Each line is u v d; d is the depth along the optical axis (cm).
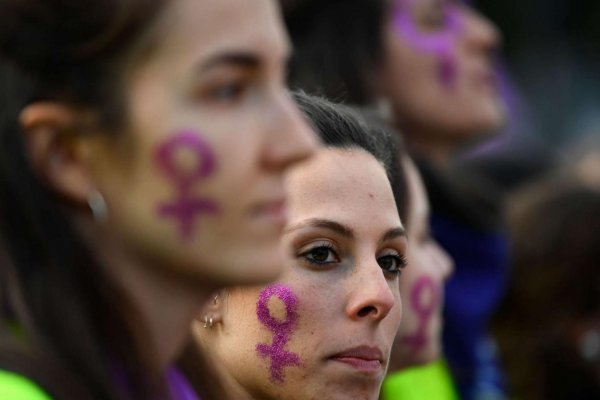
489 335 969
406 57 819
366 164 472
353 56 784
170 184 303
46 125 303
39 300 301
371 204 464
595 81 2234
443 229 787
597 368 952
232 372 463
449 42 840
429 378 744
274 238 313
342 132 475
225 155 304
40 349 297
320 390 453
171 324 321
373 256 461
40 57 301
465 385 797
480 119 855
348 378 452
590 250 958
